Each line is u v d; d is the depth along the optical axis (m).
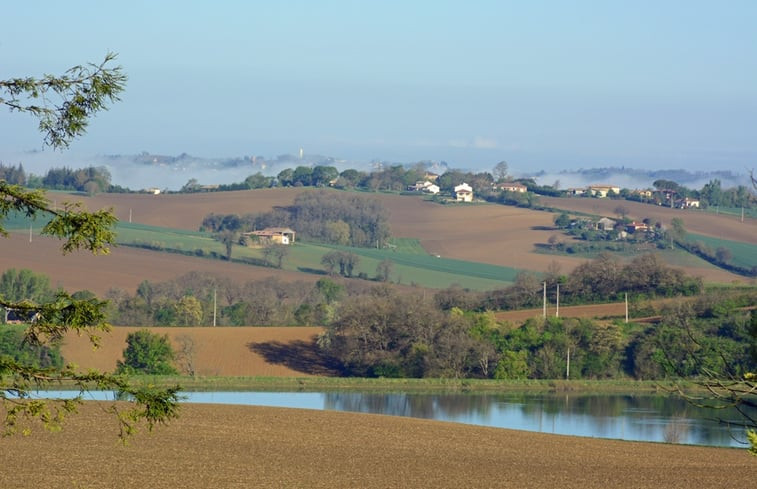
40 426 78.88
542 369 155.38
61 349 144.38
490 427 97.00
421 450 80.12
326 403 125.94
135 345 148.62
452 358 156.00
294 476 62.91
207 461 67.94
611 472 69.94
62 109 25.16
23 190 25.36
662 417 116.06
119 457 66.94
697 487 62.69
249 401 124.75
